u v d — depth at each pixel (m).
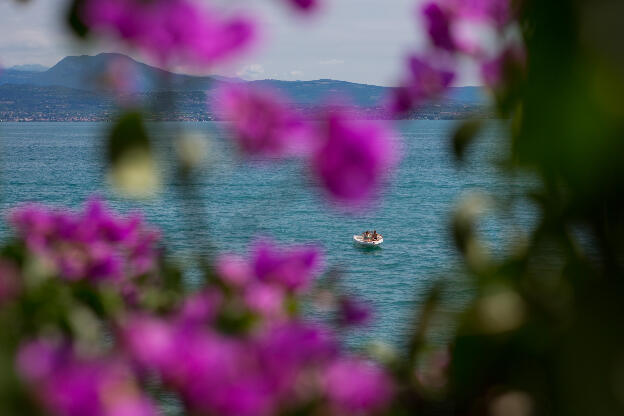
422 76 4.64
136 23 4.18
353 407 4.69
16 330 5.47
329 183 4.14
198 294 5.21
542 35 4.01
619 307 4.11
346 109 4.18
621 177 4.03
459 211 4.84
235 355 4.35
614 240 4.43
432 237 191.38
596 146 3.94
